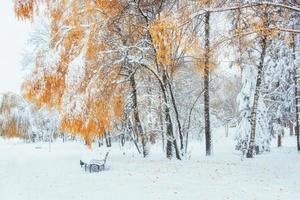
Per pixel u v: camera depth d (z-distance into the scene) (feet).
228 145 147.74
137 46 64.08
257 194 40.91
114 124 82.89
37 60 51.08
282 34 43.06
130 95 75.82
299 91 103.45
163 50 34.17
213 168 59.88
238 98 106.32
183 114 107.45
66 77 49.14
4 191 49.67
